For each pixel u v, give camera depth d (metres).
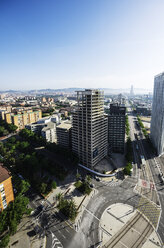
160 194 101.06
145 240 70.56
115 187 108.00
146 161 147.62
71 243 69.50
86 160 132.88
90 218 82.38
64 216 84.00
